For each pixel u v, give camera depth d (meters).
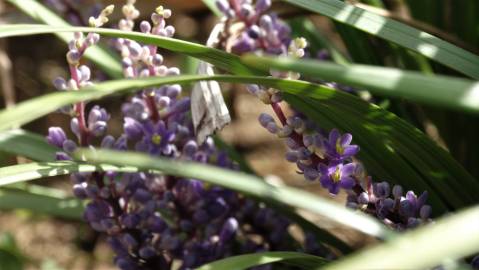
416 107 0.39
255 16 0.33
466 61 0.28
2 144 0.35
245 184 0.21
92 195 0.30
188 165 0.21
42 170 0.28
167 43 0.27
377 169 0.31
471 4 0.38
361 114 0.28
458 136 0.39
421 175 0.30
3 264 0.38
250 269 0.32
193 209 0.33
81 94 0.22
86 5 0.42
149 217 0.31
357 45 0.38
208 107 0.29
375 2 0.39
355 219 0.21
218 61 0.28
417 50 0.28
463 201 0.30
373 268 0.18
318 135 0.27
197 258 0.32
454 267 0.23
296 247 0.36
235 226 0.32
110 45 0.40
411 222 0.27
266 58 0.21
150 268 0.31
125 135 0.30
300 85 0.26
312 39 0.43
